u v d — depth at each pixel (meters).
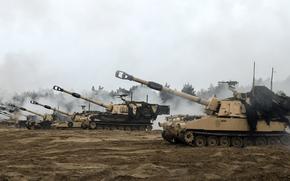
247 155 21.12
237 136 27.91
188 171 16.47
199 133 27.25
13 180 14.27
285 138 29.67
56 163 18.69
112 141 31.73
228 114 27.81
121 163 18.75
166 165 18.02
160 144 28.98
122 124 52.91
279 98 28.00
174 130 27.66
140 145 28.31
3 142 31.36
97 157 20.97
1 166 17.59
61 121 56.34
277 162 18.86
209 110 28.64
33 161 19.31
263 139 28.81
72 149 25.53
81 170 16.58
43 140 33.09
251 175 15.32
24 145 28.72
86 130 51.22
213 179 14.71
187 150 24.00
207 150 23.84
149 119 53.72
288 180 14.52
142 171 16.41
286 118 28.89
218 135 27.55
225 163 18.59
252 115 27.78
